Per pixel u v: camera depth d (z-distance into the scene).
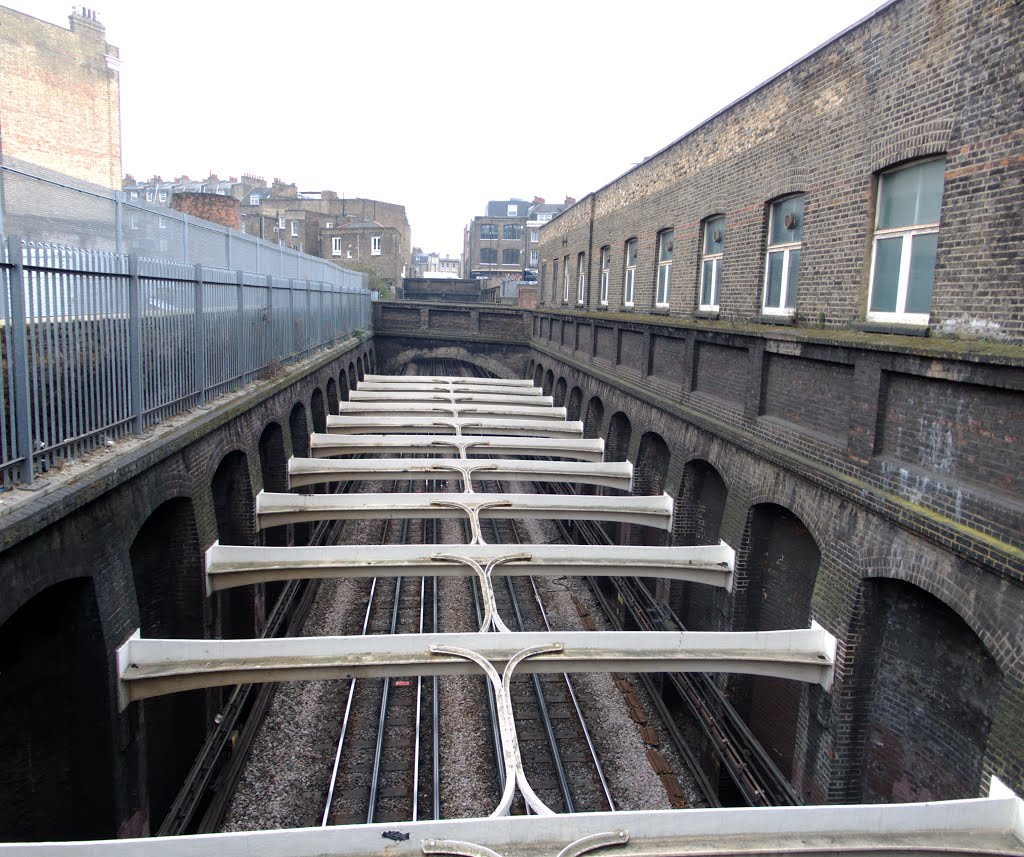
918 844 5.09
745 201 11.32
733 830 4.92
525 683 12.52
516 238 80.94
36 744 7.07
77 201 9.88
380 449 16.34
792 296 10.13
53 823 7.23
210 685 7.29
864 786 7.92
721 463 11.27
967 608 6.14
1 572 5.36
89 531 6.72
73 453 7.03
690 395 12.66
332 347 23.03
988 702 6.32
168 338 9.39
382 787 9.89
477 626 14.67
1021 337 5.95
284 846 4.45
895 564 7.11
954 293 6.73
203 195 28.61
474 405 21.00
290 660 7.41
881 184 8.07
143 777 7.89
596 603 15.89
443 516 11.79
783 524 9.95
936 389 6.78
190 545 9.46
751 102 11.10
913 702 7.27
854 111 8.40
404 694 12.23
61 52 24.55
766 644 8.13
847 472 8.00
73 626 6.89
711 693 10.30
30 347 6.28
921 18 7.23
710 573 10.52
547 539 19.97
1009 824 5.37
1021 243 5.96
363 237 64.62
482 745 10.91
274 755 10.54
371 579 16.88
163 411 9.27
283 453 14.70
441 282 68.12
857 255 8.34
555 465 14.76
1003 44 6.14
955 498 6.34
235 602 11.97
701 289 13.46
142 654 7.38
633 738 11.11
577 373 21.69
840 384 8.38
